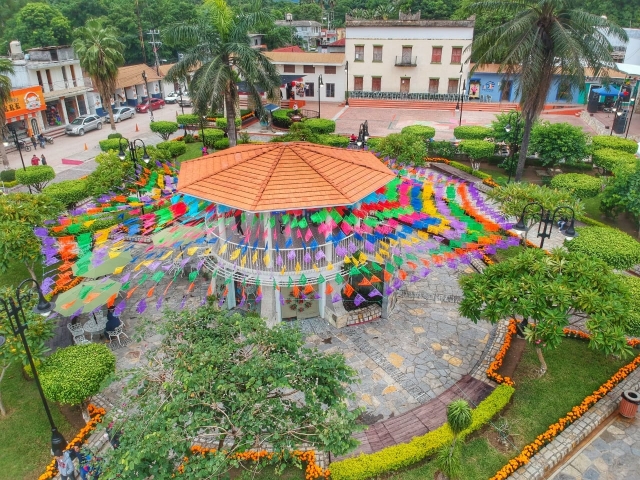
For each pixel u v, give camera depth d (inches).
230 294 760.3
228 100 1250.6
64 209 847.7
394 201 753.6
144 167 997.8
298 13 4330.7
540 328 503.2
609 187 1003.3
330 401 429.7
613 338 488.7
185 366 408.5
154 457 364.8
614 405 566.3
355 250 709.9
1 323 539.8
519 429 534.3
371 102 2319.1
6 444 528.4
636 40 1803.6
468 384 605.6
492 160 1461.6
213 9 1135.6
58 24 2504.9
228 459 394.6
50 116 2049.7
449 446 476.4
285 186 661.3
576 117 2089.1
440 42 2249.0
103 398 592.7
